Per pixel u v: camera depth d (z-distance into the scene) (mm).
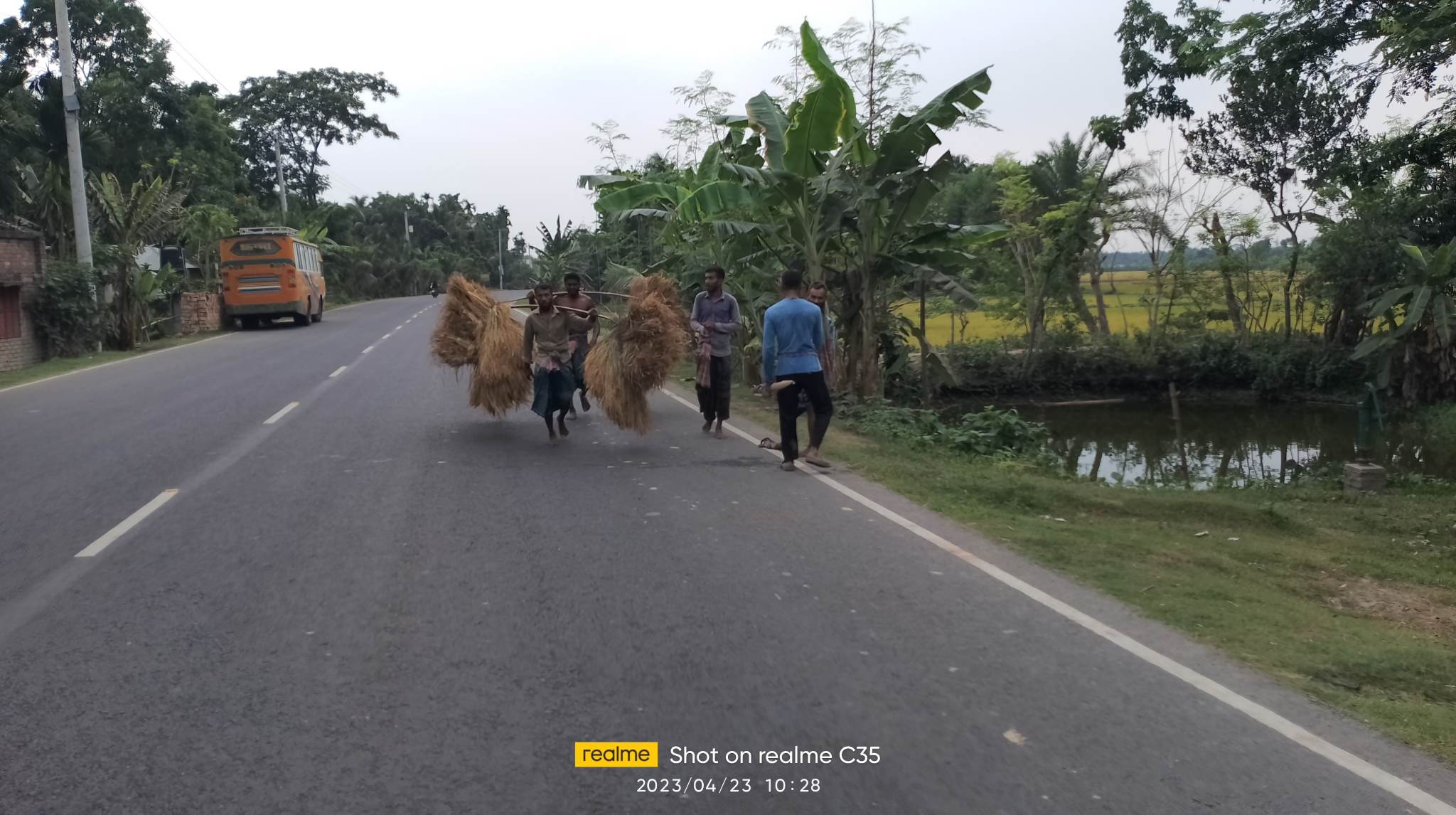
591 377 10258
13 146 27922
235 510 7461
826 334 14367
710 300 10867
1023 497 8469
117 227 24703
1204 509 8633
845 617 5234
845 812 3377
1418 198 21578
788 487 8422
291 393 14414
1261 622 5402
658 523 7109
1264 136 23562
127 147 37500
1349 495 11359
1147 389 24922
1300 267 25656
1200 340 25281
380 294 67125
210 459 9453
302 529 6906
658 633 4965
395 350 21531
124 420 11961
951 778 3590
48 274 21438
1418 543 8680
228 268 30625
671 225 16359
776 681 4406
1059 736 3910
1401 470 15188
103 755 3730
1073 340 25203
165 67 39281
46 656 4664
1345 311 23750
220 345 24453
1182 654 4809
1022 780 3576
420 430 11102
